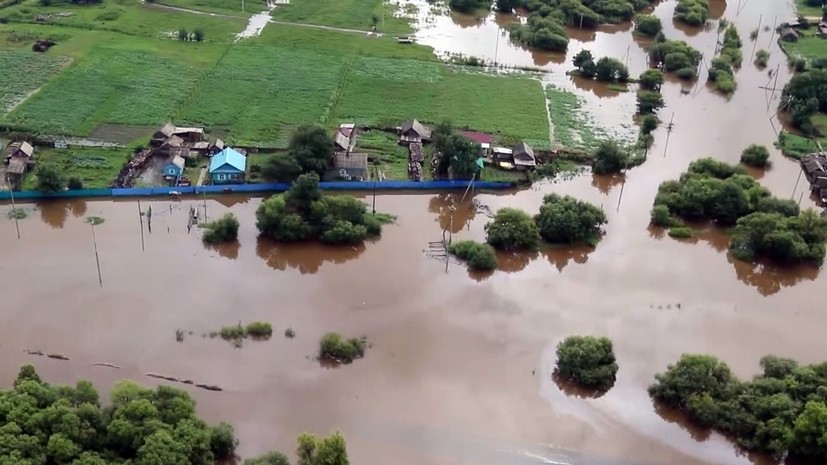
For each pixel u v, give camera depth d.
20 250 104.19
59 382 82.56
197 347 89.25
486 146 133.88
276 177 119.62
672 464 77.75
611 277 106.38
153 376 84.56
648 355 91.62
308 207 111.69
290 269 104.94
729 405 81.56
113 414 72.19
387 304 98.62
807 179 133.38
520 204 122.62
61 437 67.25
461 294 101.25
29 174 119.19
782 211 116.62
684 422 82.75
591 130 146.50
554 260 109.75
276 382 85.00
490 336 93.69
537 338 93.69
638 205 124.06
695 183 121.31
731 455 79.00
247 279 102.06
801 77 156.25
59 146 126.25
